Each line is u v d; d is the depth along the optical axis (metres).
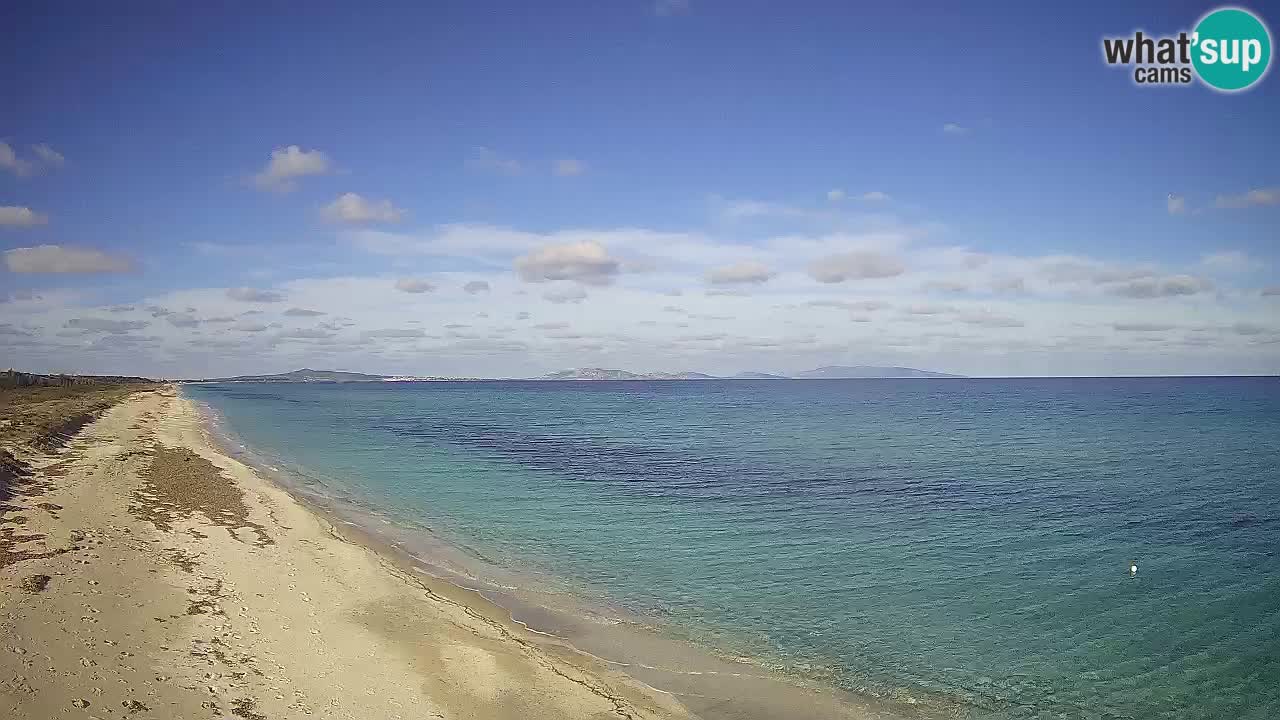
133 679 10.59
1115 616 16.22
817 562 20.47
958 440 56.72
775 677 12.93
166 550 18.11
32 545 16.77
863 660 13.76
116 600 13.79
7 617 11.95
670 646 14.30
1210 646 14.54
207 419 77.25
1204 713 11.88
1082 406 112.44
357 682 11.59
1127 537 23.58
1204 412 93.00
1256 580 18.81
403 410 107.62
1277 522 25.88
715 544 22.56
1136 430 65.12
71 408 63.97
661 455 47.06
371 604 15.65
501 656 13.11
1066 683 12.91
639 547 22.16
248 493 28.42
